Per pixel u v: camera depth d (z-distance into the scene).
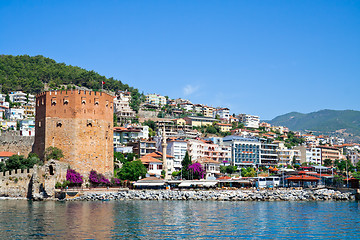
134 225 65.44
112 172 128.50
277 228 64.75
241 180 140.25
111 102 130.38
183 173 164.00
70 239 54.50
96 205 94.69
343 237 58.47
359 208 93.06
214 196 115.50
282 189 133.00
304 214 81.19
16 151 146.50
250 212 83.56
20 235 56.28
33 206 91.38
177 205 96.62
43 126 124.75
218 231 61.78
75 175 117.19
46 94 124.62
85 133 122.44
